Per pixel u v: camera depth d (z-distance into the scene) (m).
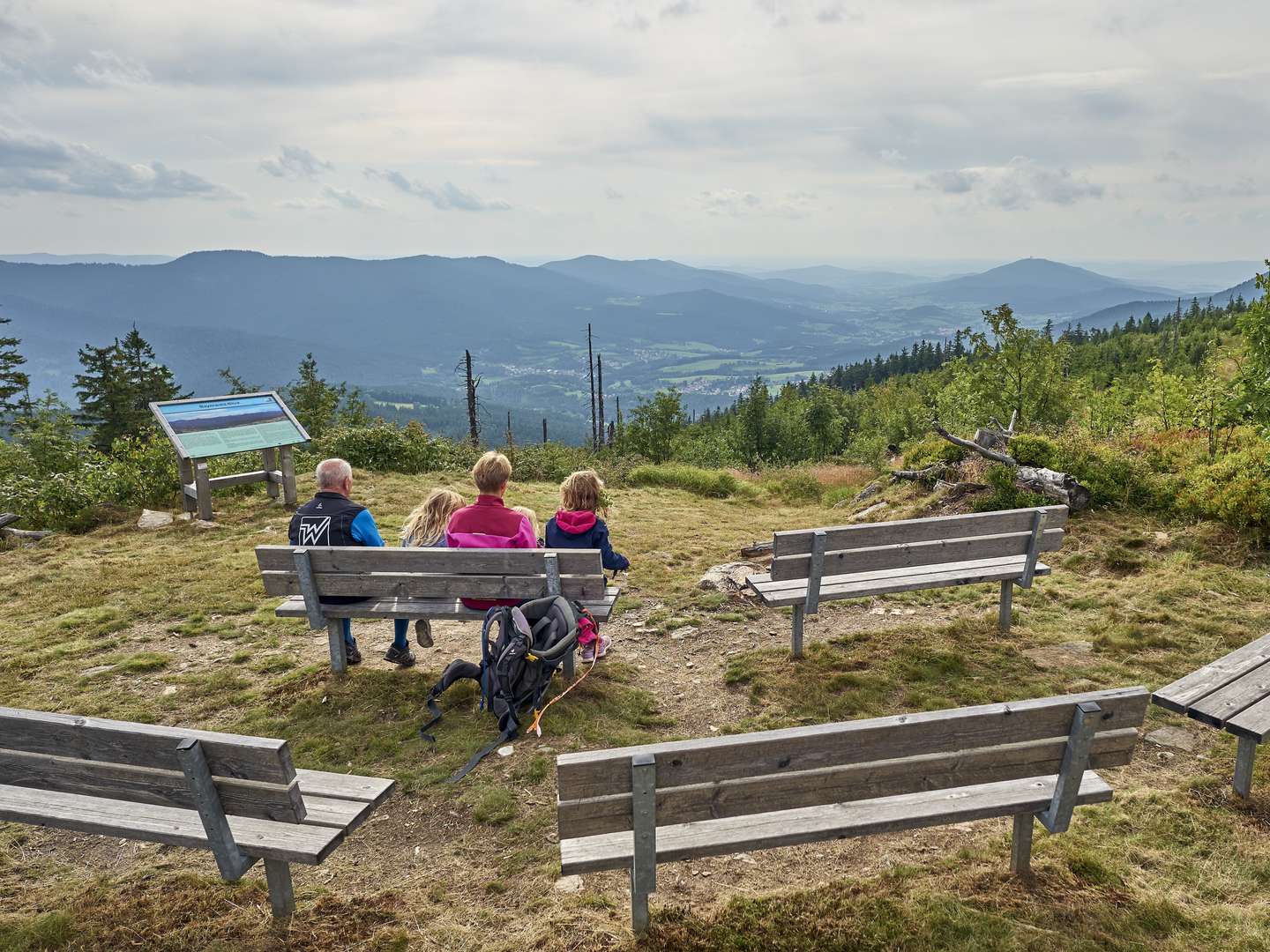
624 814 2.75
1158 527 8.33
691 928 2.96
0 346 49.75
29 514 10.80
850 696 5.06
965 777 2.97
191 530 10.46
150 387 54.75
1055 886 3.18
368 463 16.69
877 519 11.34
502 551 4.89
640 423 37.72
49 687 5.57
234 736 2.72
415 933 3.01
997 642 5.91
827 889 3.20
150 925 3.08
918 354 185.75
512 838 3.66
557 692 5.15
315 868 3.48
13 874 3.51
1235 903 3.07
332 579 5.17
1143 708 3.13
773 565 5.34
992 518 5.68
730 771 2.77
